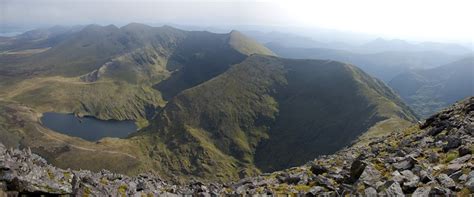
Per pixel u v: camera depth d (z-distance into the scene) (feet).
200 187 117.08
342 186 92.73
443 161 90.84
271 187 113.80
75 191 83.25
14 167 78.64
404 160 101.04
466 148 88.84
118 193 93.56
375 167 101.71
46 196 77.41
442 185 71.67
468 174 71.15
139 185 106.52
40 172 86.79
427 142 122.11
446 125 135.13
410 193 75.15
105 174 117.50
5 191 71.20
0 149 93.81
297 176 122.31
